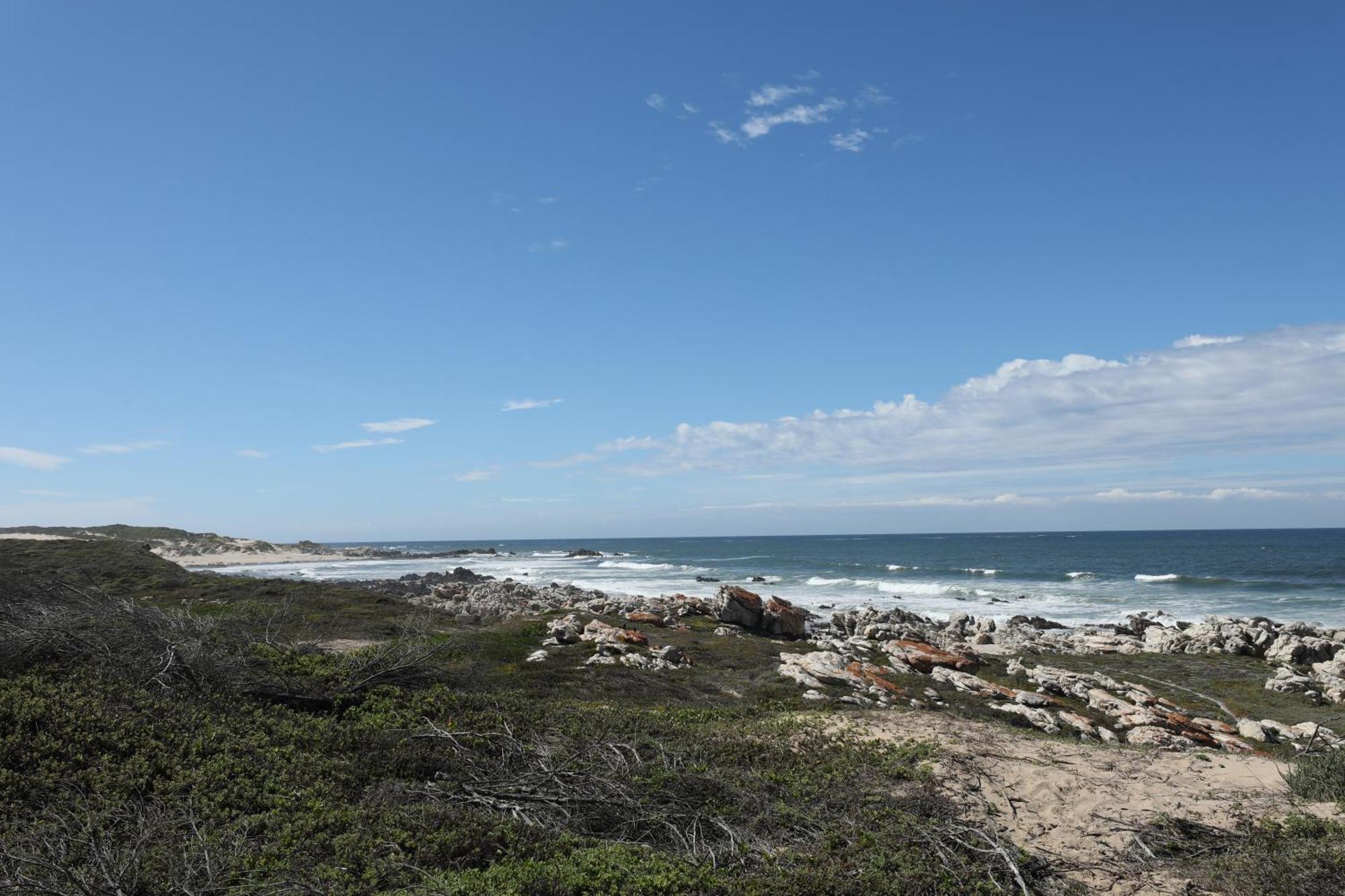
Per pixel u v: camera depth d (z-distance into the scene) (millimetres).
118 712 11859
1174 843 10484
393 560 123500
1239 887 9156
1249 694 26406
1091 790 12398
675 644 28750
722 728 16234
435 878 8531
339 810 10156
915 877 9328
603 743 13422
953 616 41906
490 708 15234
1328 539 161750
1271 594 55938
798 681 23016
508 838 9938
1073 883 9461
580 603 43062
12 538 44188
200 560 95750
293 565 101062
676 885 8828
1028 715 21078
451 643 22797
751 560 114188
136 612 16047
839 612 41844
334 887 8117
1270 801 11992
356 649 22094
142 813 9422
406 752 12461
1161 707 23625
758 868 9664
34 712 10883
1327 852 9539
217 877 7996
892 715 17500
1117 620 45062
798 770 13117
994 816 11320
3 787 9414
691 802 11352
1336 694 26000
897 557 119062
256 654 16141
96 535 98938
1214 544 140875
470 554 146250
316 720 13555
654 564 105875
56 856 8102
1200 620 41688
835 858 9883
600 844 9977
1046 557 109688
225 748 11539
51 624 14344
